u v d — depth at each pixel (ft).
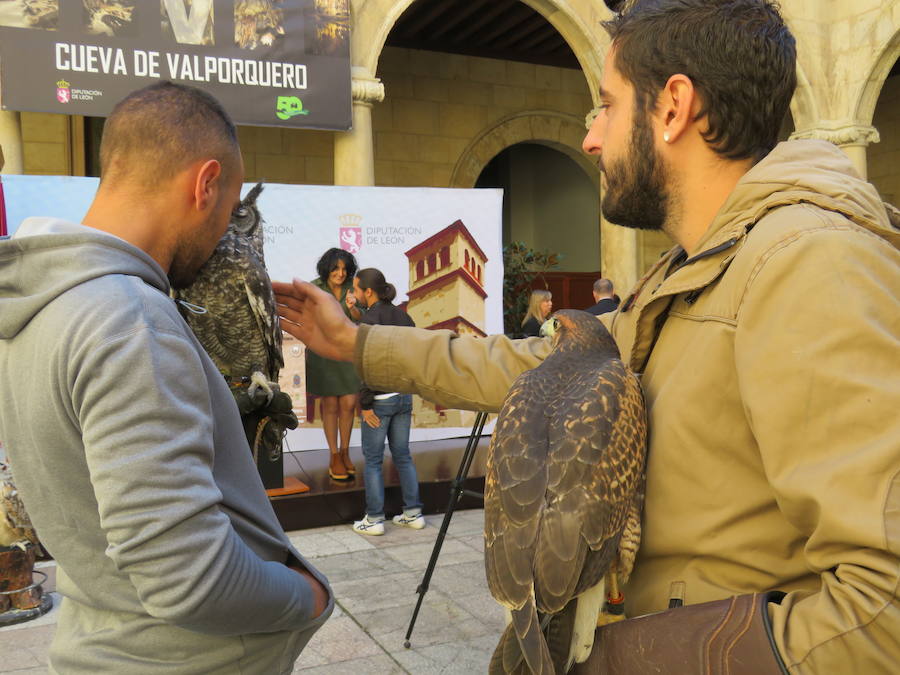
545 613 2.96
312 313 5.75
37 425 3.49
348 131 25.02
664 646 2.90
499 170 66.44
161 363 3.39
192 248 4.16
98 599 3.66
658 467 3.31
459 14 39.34
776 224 3.07
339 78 24.11
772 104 3.49
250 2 22.82
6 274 3.61
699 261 3.39
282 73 23.36
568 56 47.44
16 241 3.56
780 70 3.47
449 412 24.38
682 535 3.22
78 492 3.56
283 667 4.13
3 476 12.41
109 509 3.21
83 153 37.35
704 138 3.55
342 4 23.98
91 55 21.27
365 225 22.52
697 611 2.92
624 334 4.38
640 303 4.23
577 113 48.19
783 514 2.89
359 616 12.84
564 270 61.62
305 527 18.22
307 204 21.93
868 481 2.54
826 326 2.74
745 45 3.42
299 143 41.70
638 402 3.27
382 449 17.81
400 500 19.12
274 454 9.70
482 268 23.86
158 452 3.26
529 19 41.45
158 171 3.93
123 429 3.24
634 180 3.72
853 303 2.73
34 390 3.48
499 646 3.25
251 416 9.47
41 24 20.79
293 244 21.86
